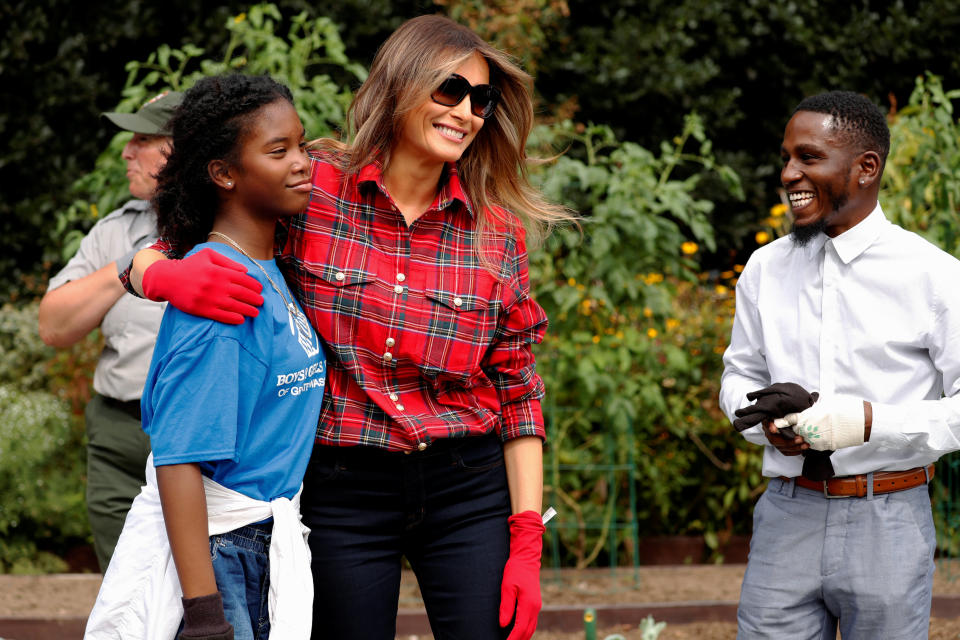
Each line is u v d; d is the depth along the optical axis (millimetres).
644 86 9141
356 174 2426
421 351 2387
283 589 2139
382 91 2402
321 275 2352
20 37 8367
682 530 6188
